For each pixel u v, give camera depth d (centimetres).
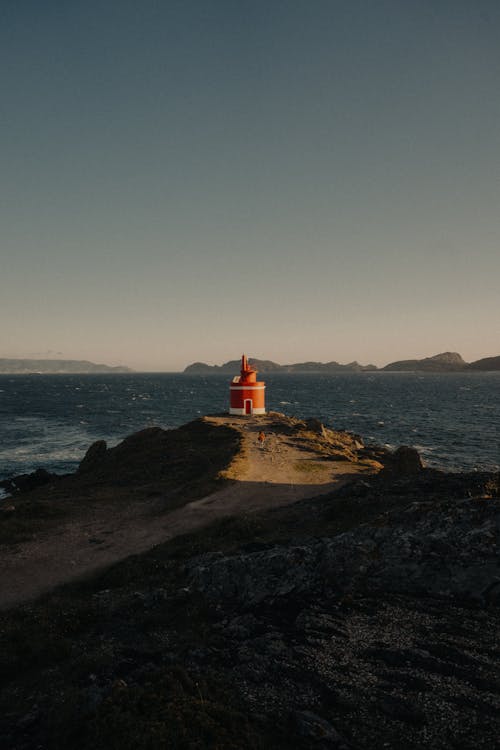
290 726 954
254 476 3584
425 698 1006
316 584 1548
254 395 6875
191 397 18412
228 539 2269
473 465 5578
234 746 867
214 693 1059
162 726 912
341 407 13412
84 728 1002
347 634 1266
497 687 1010
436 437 7681
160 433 5638
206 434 5397
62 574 2103
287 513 2562
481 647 1140
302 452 4506
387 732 930
